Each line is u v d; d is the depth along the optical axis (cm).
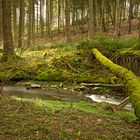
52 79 1966
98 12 4581
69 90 1758
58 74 1984
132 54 1848
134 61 1833
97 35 2459
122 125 900
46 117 895
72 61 2108
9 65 1927
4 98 1122
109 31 4284
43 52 2353
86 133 782
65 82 1930
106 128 846
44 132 761
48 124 820
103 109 1191
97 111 1119
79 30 5000
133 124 923
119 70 1241
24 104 1046
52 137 728
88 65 2053
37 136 728
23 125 791
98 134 782
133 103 876
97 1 4269
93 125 862
